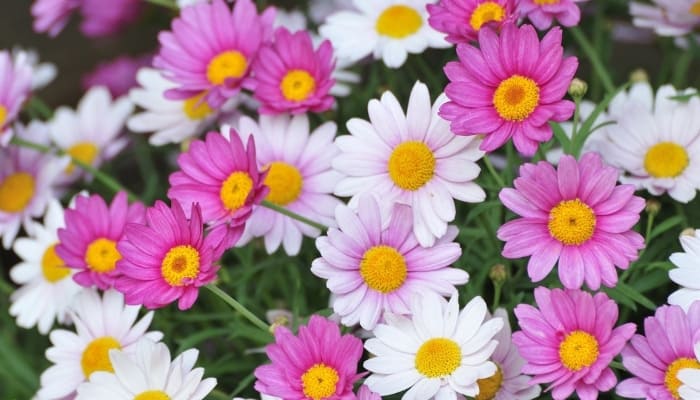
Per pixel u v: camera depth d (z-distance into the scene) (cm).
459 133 76
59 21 100
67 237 82
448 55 88
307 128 83
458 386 74
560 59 75
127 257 77
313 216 82
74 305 84
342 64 90
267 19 86
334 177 82
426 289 76
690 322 74
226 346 89
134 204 83
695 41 87
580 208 75
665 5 86
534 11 80
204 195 79
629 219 74
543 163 74
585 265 74
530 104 75
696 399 72
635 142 82
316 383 74
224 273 86
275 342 78
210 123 90
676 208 84
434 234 76
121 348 81
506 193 75
